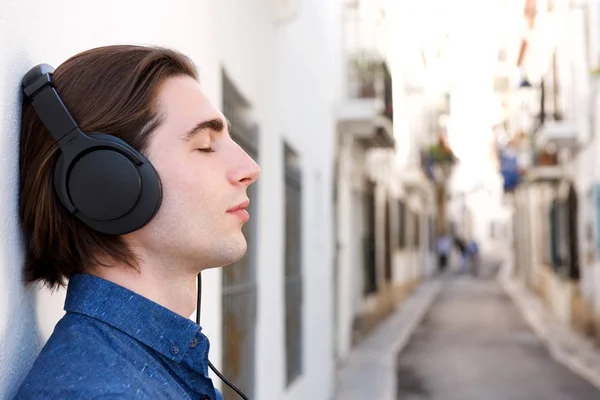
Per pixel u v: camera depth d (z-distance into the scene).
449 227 43.97
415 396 8.02
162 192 1.04
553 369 9.84
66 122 1.04
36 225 1.08
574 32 11.31
